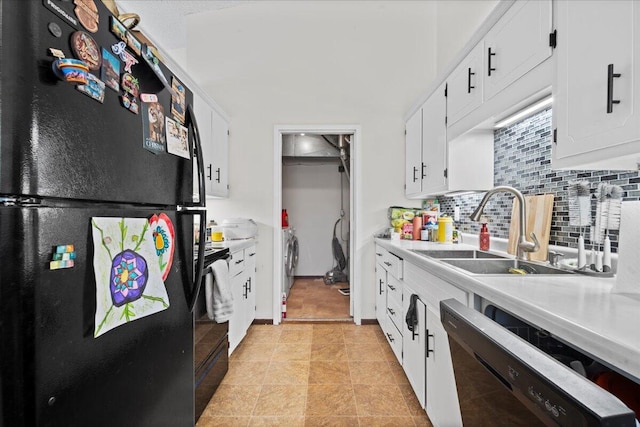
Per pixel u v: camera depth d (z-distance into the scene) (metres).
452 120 2.06
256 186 3.13
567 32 1.08
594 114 0.96
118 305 0.76
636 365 0.52
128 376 0.80
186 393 1.13
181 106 1.13
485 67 1.65
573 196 1.32
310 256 5.29
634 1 0.83
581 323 0.65
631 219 0.87
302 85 3.15
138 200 0.85
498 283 1.01
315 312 3.43
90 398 0.67
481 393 0.70
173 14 3.11
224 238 2.77
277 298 3.10
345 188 5.29
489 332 0.61
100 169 0.71
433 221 2.67
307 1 3.18
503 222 2.01
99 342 0.70
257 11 3.17
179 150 1.10
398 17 3.17
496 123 1.72
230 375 2.10
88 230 0.68
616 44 0.88
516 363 0.51
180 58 3.16
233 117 3.14
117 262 0.76
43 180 0.57
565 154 1.08
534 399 0.47
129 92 0.82
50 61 0.59
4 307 0.53
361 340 2.69
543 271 1.39
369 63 3.16
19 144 0.54
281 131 3.17
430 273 1.52
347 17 3.18
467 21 2.45
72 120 0.63
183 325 1.11
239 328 2.45
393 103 3.15
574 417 0.39
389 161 3.14
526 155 1.77
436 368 1.42
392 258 2.33
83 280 0.66
